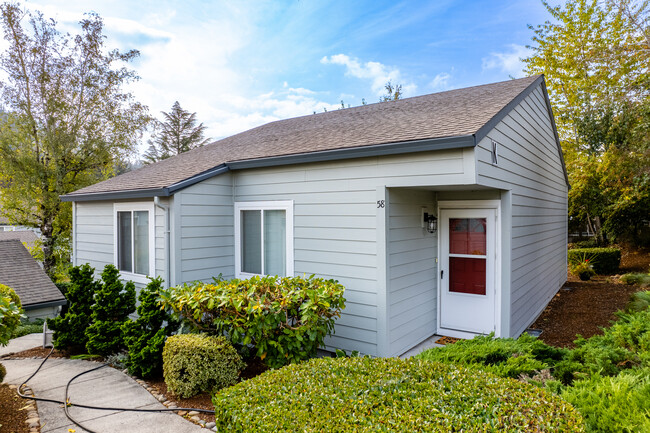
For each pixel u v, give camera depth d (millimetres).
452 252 6531
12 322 4211
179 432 3471
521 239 6777
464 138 4383
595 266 12602
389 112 7641
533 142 7773
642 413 2045
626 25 13695
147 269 6820
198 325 5004
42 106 15664
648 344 3236
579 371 3068
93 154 16656
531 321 7480
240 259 6902
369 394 2443
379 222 5207
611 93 12805
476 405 2188
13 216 16047
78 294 6305
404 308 5668
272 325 4449
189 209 6270
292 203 6156
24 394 4418
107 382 4797
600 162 13805
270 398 2500
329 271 5738
